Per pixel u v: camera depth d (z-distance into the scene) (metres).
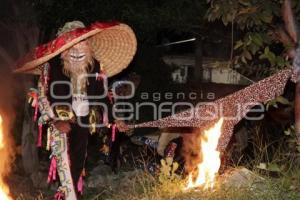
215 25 8.65
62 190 5.20
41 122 5.18
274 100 4.78
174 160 6.20
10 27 9.98
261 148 5.32
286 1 4.82
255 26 5.43
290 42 4.87
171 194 4.76
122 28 5.28
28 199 7.36
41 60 5.04
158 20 8.45
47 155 10.33
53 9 8.56
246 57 5.36
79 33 5.02
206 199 4.56
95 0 8.46
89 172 8.67
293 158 4.78
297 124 4.77
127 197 5.16
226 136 4.84
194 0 8.44
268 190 4.50
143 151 7.30
